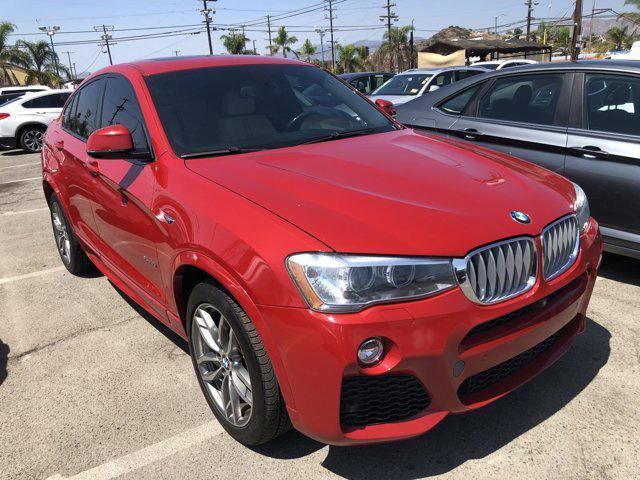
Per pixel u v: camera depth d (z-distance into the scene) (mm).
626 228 3938
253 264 2123
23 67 44906
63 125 4586
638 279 4168
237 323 2258
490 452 2455
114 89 3637
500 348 2195
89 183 3615
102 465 2512
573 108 4246
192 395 2992
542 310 2371
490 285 2152
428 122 5211
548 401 2771
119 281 3703
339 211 2217
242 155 2896
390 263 2012
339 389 2018
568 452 2428
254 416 2324
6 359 3480
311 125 3350
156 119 3055
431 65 28375
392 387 2082
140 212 2904
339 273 1987
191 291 2676
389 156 2891
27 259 5395
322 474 2391
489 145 4711
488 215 2283
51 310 4156
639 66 4027
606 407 2705
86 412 2895
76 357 3451
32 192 8906
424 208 2273
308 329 1998
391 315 1980
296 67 3863
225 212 2332
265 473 2410
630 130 3932
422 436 2584
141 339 3633
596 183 4023
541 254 2316
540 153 4359
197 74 3441
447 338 2041
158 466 2486
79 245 4586
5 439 2721
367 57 53562
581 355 3156
